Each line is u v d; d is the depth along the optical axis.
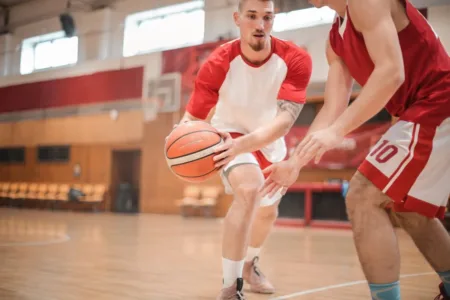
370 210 1.55
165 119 13.18
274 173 1.57
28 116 15.93
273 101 2.55
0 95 16.61
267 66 2.47
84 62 14.72
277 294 2.74
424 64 1.60
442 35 9.21
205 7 12.95
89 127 14.55
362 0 1.47
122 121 13.88
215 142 1.98
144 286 2.93
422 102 1.58
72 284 2.94
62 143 15.14
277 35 11.20
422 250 1.87
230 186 2.36
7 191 15.99
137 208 14.17
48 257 4.28
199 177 2.00
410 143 1.53
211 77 2.51
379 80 1.44
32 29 16.64
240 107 2.55
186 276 3.35
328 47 1.85
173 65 12.84
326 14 11.10
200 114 2.56
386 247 1.52
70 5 15.53
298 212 10.59
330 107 1.77
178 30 13.81
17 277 3.17
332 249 5.68
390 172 1.53
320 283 3.19
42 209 15.22
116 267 3.73
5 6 17.19
